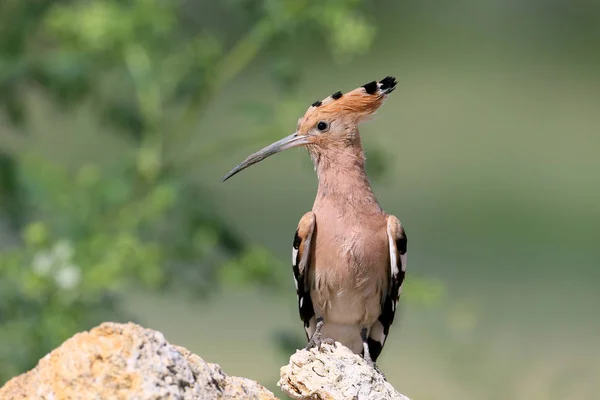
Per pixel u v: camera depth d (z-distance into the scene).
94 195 11.62
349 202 8.81
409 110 33.00
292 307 12.13
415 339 14.78
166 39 12.49
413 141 30.64
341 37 11.83
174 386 6.16
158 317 17.95
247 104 11.65
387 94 9.09
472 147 30.17
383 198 26.81
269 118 11.66
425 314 13.98
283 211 25.16
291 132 11.74
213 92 12.47
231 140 12.16
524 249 23.30
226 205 25.19
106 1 12.13
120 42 12.10
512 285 20.70
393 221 8.88
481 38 38.19
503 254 22.95
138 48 12.23
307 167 11.76
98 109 12.41
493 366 12.49
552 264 22.27
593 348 16.70
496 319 17.86
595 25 39.31
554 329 17.66
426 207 26.14
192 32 12.99
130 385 6.12
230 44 13.76
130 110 12.27
